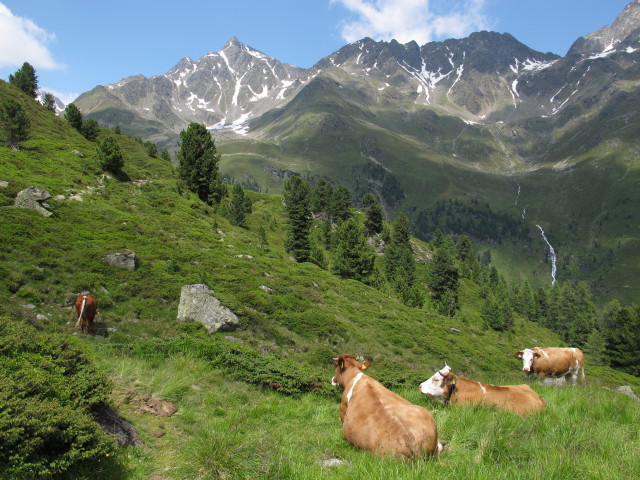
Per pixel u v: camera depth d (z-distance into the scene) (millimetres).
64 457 4848
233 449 6082
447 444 6723
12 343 6180
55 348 6781
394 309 40719
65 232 26703
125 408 7598
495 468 5277
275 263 40219
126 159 60156
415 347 29938
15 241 22812
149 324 19438
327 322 27078
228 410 8812
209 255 33250
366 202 104812
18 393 5012
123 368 9914
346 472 5297
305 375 12078
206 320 20719
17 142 44125
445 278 82750
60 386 5812
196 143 61844
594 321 125438
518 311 124312
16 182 32031
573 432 6711
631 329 76500
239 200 73000
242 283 29234
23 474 4449
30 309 17297
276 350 20766
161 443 6578
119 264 24469
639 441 6320
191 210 47531
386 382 13844
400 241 105062
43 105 67438
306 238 66938
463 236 131625
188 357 11883
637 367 72375
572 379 15406
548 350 15031
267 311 26219
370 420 6297
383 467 5113
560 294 141125
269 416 8844
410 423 5875
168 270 26422
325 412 9594
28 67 73000
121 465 5551
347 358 8367
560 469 5016
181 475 5520
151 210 41562
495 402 8938
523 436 6730
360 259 65875
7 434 4352
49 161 42781
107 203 37969
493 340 43688
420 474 4895
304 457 6195
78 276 21703
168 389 8883
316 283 39062
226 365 12023
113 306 20359
